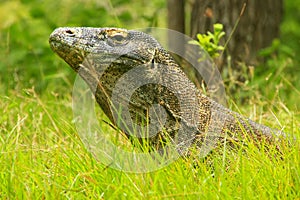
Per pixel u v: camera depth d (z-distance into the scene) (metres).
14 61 24.77
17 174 13.50
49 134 17.44
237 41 24.78
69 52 14.66
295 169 13.42
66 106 19.69
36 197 13.13
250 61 24.69
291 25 37.94
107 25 25.89
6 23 27.19
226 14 24.66
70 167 14.12
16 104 18.14
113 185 12.88
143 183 13.08
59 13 28.36
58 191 12.95
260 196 12.88
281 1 26.28
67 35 14.62
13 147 15.60
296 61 26.84
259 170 13.64
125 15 26.39
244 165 13.70
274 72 24.05
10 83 22.47
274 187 13.21
